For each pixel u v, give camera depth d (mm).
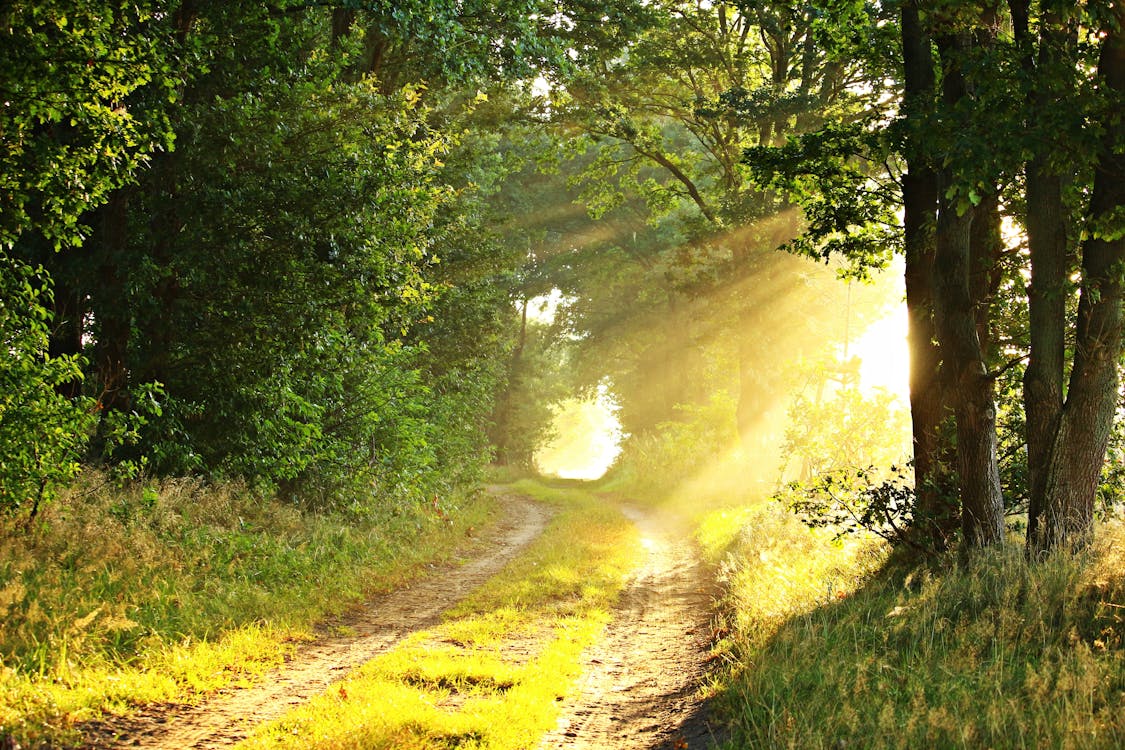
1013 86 8266
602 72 28047
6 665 6312
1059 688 5273
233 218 13305
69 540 9117
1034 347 9172
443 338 26828
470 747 5484
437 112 25109
